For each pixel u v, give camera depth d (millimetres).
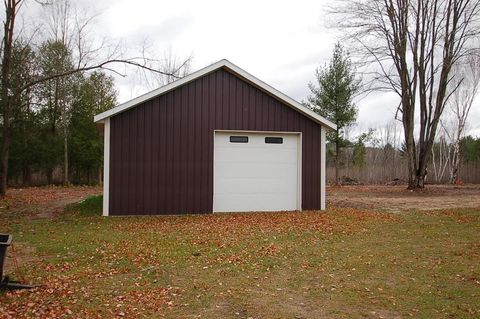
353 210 13906
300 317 4484
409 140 23594
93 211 13062
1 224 10727
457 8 21484
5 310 4617
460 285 5625
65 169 29609
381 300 5023
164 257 7098
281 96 13297
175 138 12633
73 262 6762
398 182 34875
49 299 5000
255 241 8492
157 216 12219
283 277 6016
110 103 33062
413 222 11234
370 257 7230
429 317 4484
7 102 17312
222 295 5191
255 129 13281
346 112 28766
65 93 29562
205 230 9797
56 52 27328
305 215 12477
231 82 13086
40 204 16000
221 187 13180
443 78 22641
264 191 13594
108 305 4812
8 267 6426
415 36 22656
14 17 16969
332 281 5828
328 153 32812
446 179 40062
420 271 6332
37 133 30281
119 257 7090
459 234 9484
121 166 12219
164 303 4891
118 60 14070
